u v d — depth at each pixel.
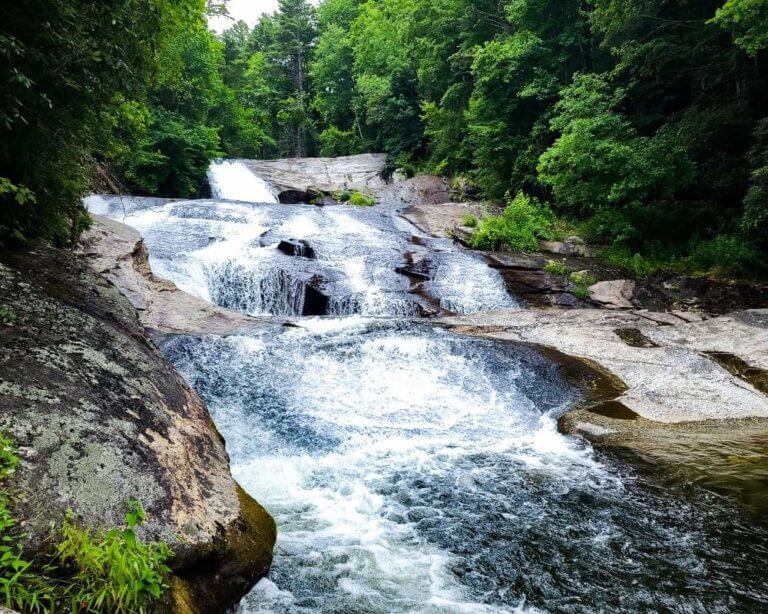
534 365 8.31
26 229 5.93
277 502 4.78
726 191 15.88
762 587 3.56
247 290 12.70
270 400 6.76
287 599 3.43
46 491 2.55
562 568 3.81
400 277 14.00
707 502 4.67
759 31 12.07
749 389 7.66
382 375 7.76
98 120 6.01
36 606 2.00
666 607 3.38
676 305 13.11
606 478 5.23
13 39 3.97
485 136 22.56
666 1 17.36
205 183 28.09
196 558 2.86
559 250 17.02
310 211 19.78
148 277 10.41
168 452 3.45
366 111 38.53
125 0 5.47
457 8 25.88
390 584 3.63
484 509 4.66
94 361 3.85
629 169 15.63
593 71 21.16
